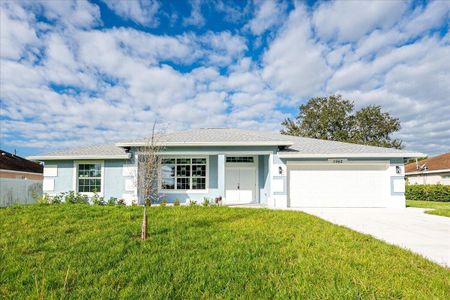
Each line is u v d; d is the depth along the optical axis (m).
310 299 3.52
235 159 16.45
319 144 17.39
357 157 14.66
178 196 15.48
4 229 7.33
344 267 4.62
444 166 27.27
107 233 6.88
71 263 4.79
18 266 4.64
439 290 3.80
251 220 8.99
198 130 18.92
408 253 5.55
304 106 37.12
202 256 5.20
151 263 4.79
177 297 3.56
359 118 35.19
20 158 26.77
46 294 3.62
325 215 11.32
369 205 14.59
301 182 14.76
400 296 3.61
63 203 12.99
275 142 14.38
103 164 15.21
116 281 4.02
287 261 5.02
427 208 14.34
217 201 13.91
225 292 3.72
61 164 15.44
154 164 11.10
